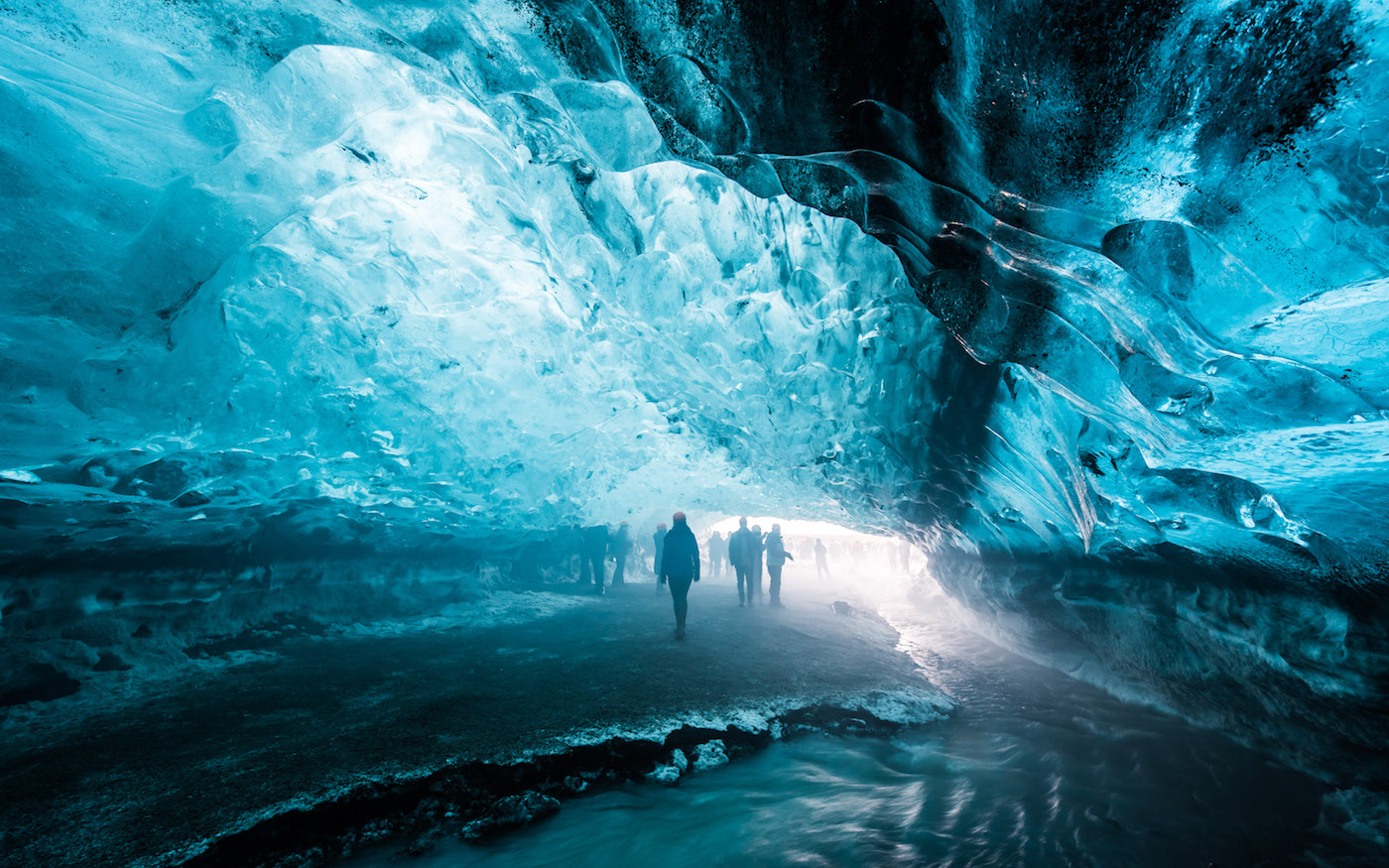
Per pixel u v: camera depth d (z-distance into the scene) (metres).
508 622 7.95
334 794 2.87
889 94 1.94
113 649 4.61
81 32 2.98
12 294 3.32
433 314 5.24
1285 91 1.33
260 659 5.43
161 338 3.92
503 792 3.18
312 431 4.86
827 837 2.84
